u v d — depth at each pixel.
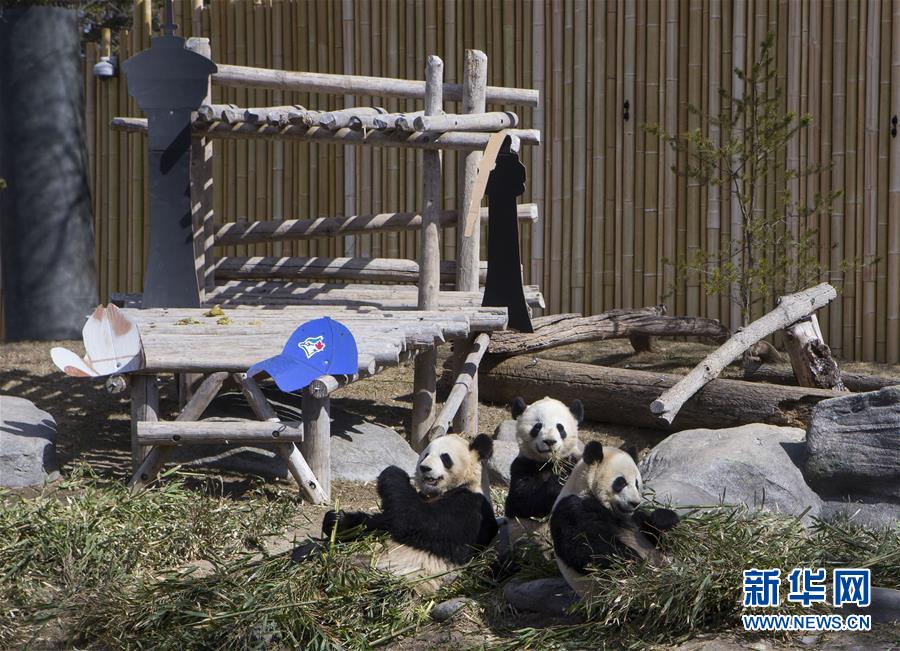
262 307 23.50
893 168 27.33
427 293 22.67
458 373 23.34
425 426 21.92
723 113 28.77
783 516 14.15
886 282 27.66
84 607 12.71
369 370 17.34
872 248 27.72
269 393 23.20
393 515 13.12
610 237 29.80
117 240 32.94
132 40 32.50
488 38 30.59
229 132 22.39
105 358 17.47
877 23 27.34
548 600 12.42
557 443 13.69
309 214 31.91
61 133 29.97
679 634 11.51
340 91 23.44
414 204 31.06
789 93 28.30
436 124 21.81
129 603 12.61
